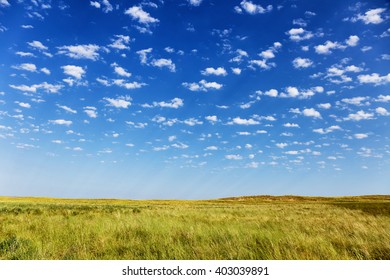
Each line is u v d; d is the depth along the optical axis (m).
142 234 10.70
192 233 10.23
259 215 22.61
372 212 31.67
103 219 14.94
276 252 7.82
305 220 16.94
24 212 21.00
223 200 140.75
